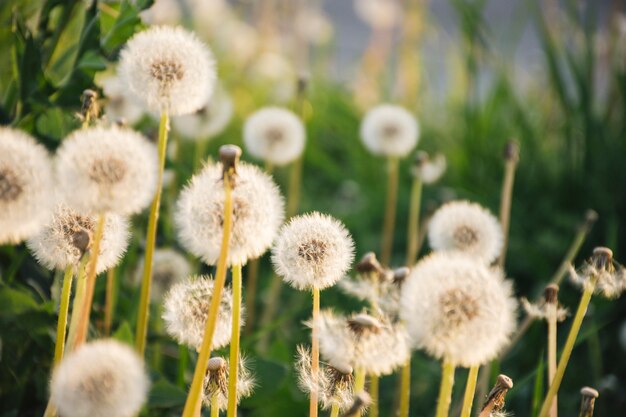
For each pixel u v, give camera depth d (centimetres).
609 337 128
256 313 135
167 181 113
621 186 162
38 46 98
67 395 72
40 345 89
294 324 130
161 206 112
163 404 88
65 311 81
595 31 182
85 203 76
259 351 106
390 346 77
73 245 80
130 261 109
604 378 120
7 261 95
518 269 153
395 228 181
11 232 75
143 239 113
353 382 81
